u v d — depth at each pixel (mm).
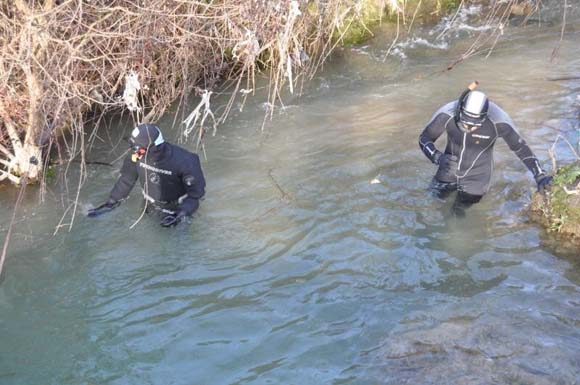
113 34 6406
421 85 9625
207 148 8062
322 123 8633
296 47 7527
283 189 7176
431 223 6535
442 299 5578
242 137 8320
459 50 10727
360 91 9516
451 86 9555
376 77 9914
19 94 7000
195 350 5133
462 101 6180
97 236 6449
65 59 6559
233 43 8148
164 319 5445
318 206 6859
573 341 5035
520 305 5465
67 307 5602
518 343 5012
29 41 5930
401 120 8641
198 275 5934
